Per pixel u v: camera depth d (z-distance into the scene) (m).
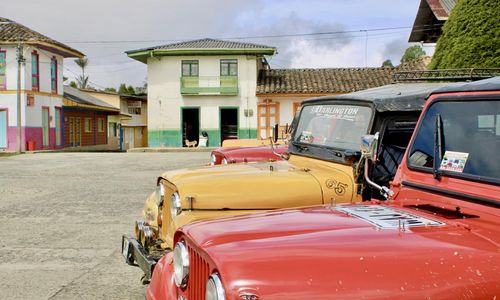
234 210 4.27
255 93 32.06
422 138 3.20
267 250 2.20
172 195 4.41
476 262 2.12
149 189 12.25
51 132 33.16
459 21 10.81
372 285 2.02
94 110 39.78
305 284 2.02
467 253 2.17
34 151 29.72
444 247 2.21
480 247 2.23
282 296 1.99
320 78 32.97
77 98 38.38
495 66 10.32
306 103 5.58
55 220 8.69
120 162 19.69
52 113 33.31
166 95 32.66
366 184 4.46
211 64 32.34
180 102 32.62
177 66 32.44
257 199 4.30
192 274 2.58
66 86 42.97
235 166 5.14
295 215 2.84
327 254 2.15
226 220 2.86
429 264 2.11
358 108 4.75
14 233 7.75
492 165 2.66
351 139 4.69
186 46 32.56
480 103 2.81
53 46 31.41
